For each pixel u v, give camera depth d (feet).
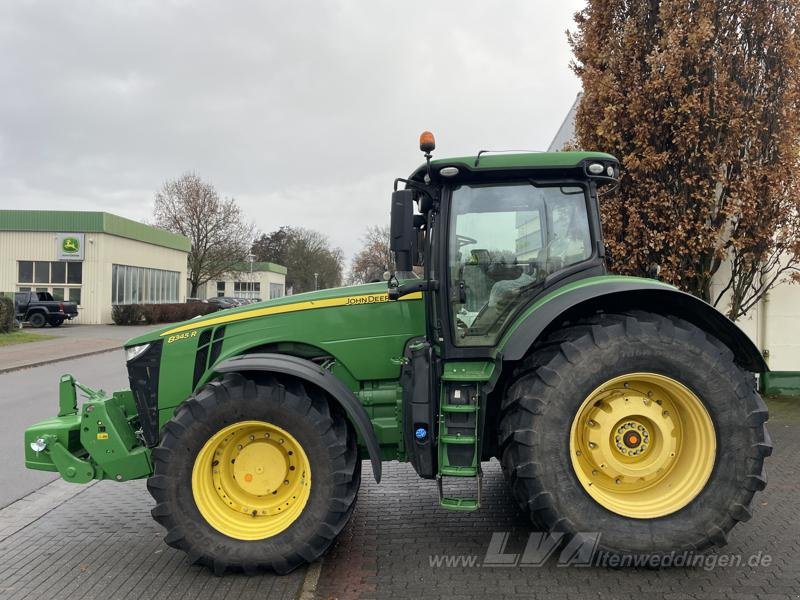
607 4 26.23
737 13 24.20
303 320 12.82
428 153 11.77
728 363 10.90
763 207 24.56
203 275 150.92
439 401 11.76
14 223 98.43
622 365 10.85
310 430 11.05
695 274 25.21
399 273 12.14
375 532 13.28
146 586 10.77
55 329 85.92
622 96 25.16
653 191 24.72
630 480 11.27
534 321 11.22
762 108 24.12
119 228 103.91
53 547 12.77
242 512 11.50
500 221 12.32
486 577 10.95
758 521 13.35
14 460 20.18
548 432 10.83
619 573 10.98
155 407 12.83
